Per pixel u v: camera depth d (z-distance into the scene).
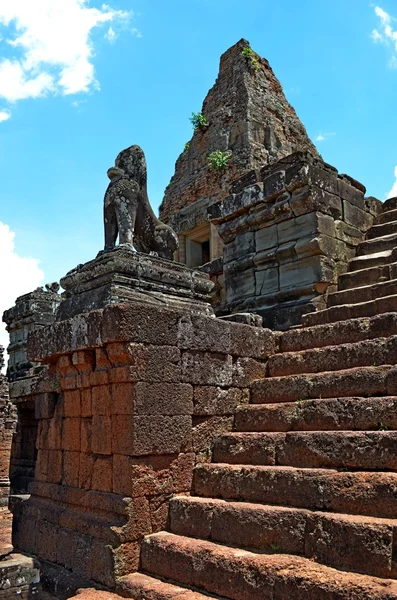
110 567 5.38
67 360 6.71
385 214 10.62
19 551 7.07
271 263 9.87
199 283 7.74
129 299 6.65
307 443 5.37
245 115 18.36
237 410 6.70
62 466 6.83
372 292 8.24
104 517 5.80
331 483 4.71
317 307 8.87
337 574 3.98
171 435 5.94
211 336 6.57
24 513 7.15
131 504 5.53
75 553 5.92
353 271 9.40
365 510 4.39
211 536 5.25
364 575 3.93
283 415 6.12
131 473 5.59
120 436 5.80
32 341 7.38
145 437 5.70
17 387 11.29
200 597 4.62
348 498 4.52
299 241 9.38
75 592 5.47
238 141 18.34
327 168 9.87
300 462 5.41
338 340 6.98
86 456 6.37
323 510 4.68
